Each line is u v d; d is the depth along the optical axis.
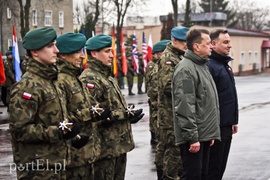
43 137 4.17
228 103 6.20
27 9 31.00
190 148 5.43
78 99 4.93
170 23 43.91
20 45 17.72
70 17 54.28
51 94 4.31
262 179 7.41
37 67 4.30
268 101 19.98
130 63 24.44
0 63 14.48
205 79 5.57
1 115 16.50
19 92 4.20
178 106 5.43
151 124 10.25
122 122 5.58
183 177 5.70
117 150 5.48
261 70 57.81
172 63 6.45
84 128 4.95
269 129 12.24
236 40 49.81
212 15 50.19
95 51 5.61
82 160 4.91
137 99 21.70
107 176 5.47
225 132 6.19
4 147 10.29
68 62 5.00
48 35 4.30
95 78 5.51
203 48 5.53
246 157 8.95
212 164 6.19
